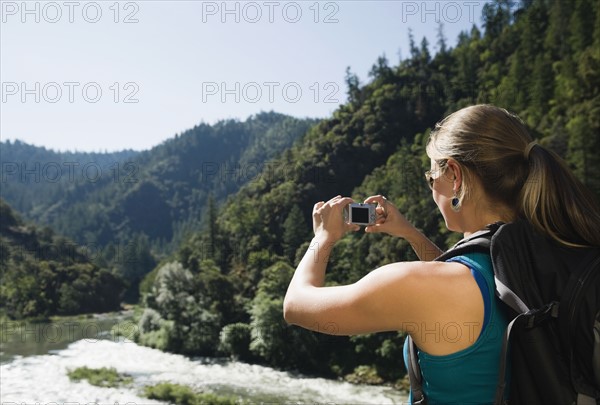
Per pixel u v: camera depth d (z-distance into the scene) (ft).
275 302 147.43
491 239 4.32
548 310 3.93
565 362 4.00
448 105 315.78
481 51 380.78
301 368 138.51
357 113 327.06
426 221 155.02
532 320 3.89
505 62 343.87
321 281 4.89
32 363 134.10
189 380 119.85
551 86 266.98
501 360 3.96
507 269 4.10
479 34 421.18
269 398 103.45
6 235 333.62
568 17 312.09
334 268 176.45
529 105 267.80
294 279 4.90
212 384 116.26
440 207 5.06
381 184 228.84
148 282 276.00
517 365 4.04
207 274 193.57
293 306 4.53
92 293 276.41
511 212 4.72
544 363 3.92
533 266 4.14
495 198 4.72
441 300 4.03
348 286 4.34
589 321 3.87
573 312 3.90
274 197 256.32
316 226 5.82
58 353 151.94
